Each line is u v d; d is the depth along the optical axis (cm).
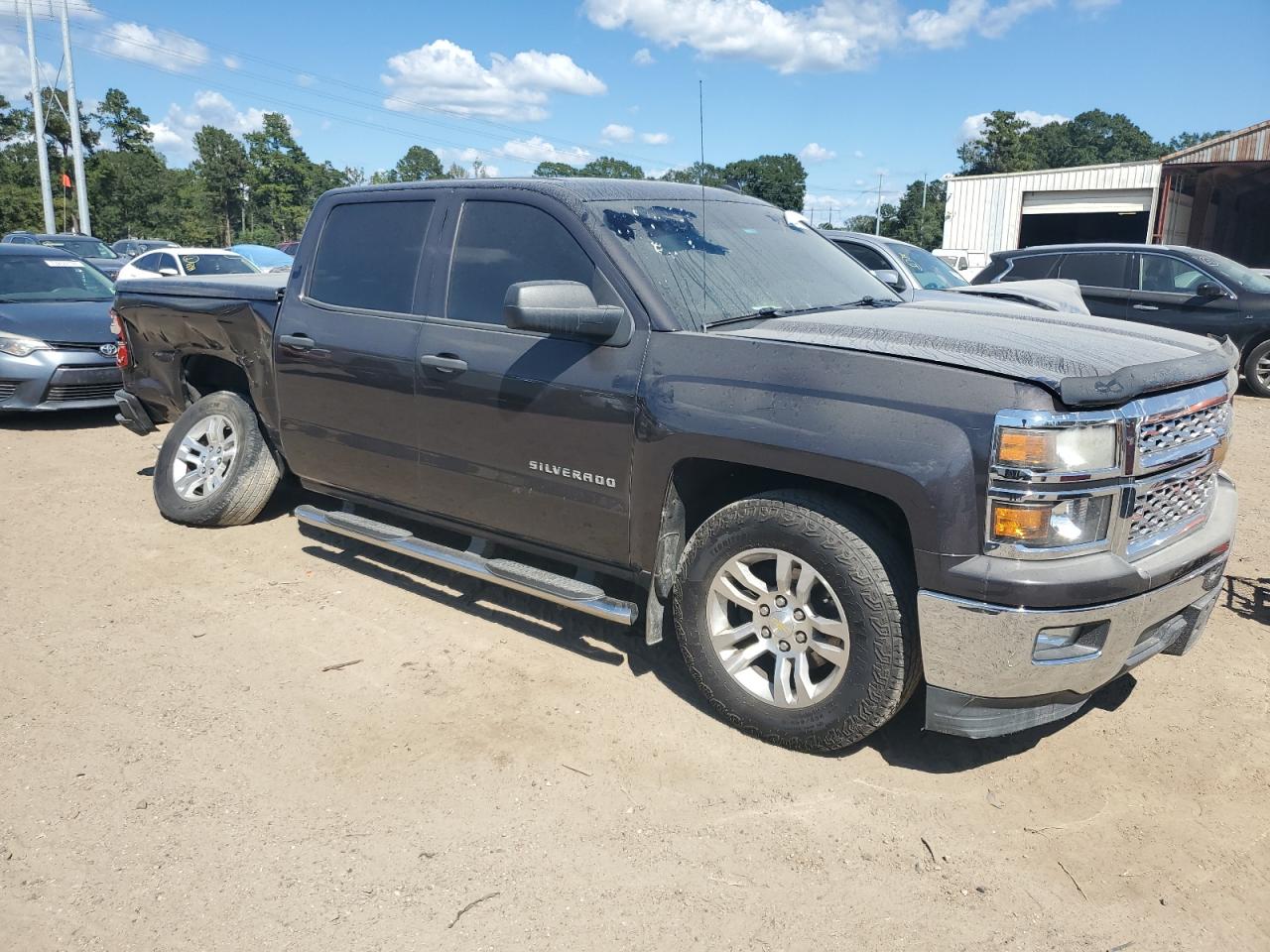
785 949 238
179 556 505
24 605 442
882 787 305
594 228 358
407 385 405
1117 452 271
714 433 311
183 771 312
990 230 2947
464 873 265
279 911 249
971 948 239
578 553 369
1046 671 275
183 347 546
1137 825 287
